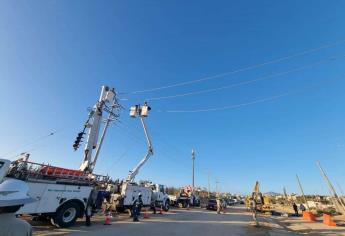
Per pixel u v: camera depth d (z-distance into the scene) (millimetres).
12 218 2572
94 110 22797
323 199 89000
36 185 12867
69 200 14312
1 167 10656
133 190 24297
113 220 18453
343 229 21578
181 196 42406
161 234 13562
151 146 27641
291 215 39781
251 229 18375
